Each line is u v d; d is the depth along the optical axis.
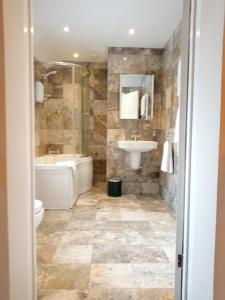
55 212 3.20
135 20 2.95
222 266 0.97
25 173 1.11
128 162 4.12
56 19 2.92
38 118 4.09
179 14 2.80
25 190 1.11
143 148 3.65
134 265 1.91
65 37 3.47
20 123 1.04
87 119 4.61
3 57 0.87
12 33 0.94
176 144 3.07
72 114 4.43
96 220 2.91
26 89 1.11
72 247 2.21
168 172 3.27
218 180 0.95
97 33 3.35
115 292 1.58
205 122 1.07
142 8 2.66
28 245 1.16
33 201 1.21
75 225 2.75
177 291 1.37
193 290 1.20
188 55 1.26
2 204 0.90
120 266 1.89
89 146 4.73
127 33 3.35
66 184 3.34
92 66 4.68
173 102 3.23
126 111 4.01
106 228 2.66
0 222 0.91
